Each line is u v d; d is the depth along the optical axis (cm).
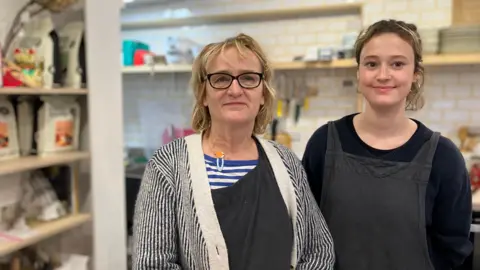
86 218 227
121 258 253
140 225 105
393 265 119
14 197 210
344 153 128
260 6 343
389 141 125
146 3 379
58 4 214
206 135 119
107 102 235
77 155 218
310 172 135
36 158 204
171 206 104
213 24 370
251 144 117
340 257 124
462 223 122
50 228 208
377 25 120
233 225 103
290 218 110
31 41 210
